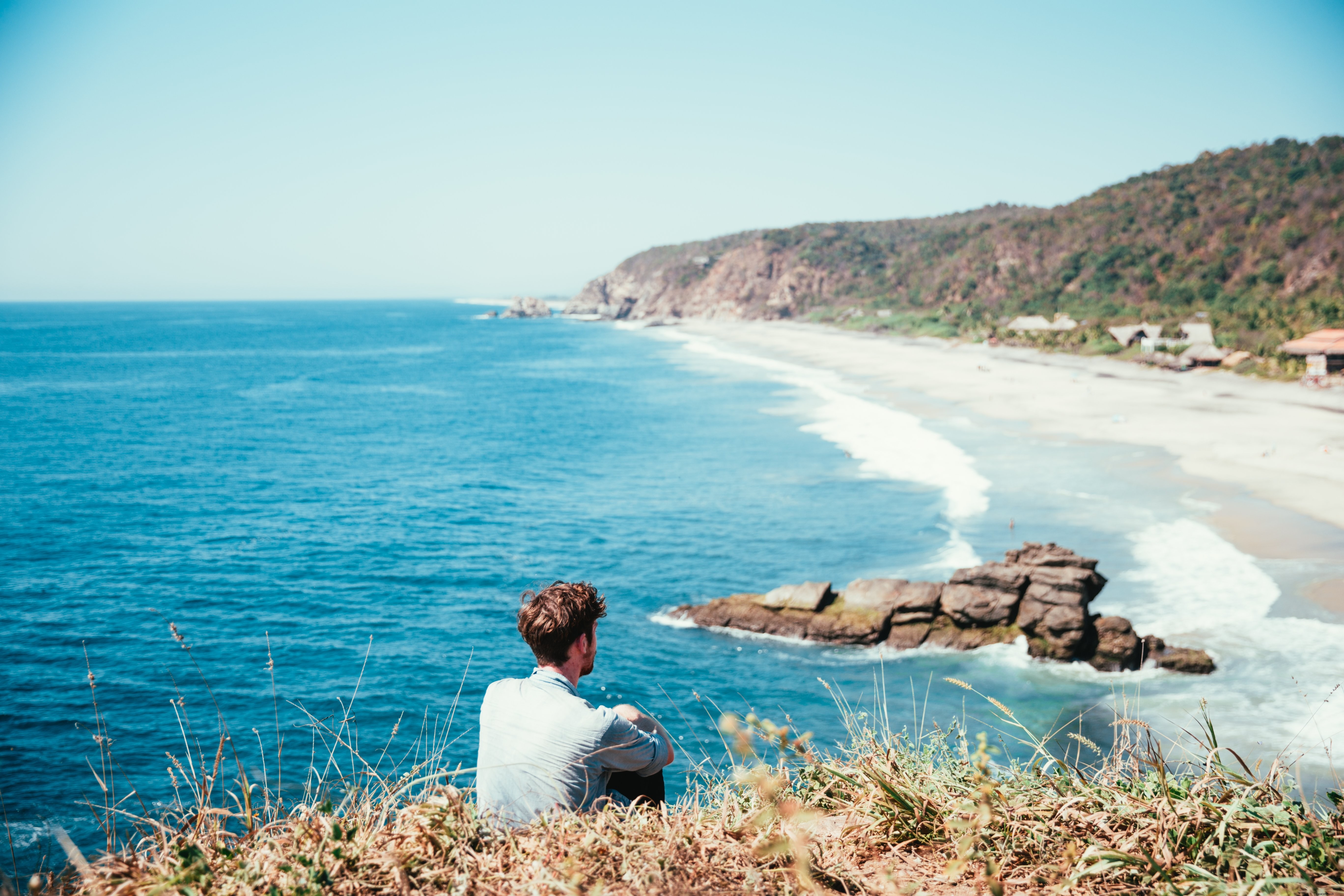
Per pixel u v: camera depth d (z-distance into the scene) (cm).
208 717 1684
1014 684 1894
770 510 3409
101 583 2570
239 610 2353
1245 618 2086
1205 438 4409
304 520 3375
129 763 1484
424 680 1900
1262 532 2761
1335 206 10150
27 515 3394
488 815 249
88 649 2052
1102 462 3956
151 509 3538
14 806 1312
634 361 11512
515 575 2686
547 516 3425
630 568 2755
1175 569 2477
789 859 226
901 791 267
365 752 1478
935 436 4888
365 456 4853
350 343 15888
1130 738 300
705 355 12238
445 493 3862
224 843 241
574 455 4803
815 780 295
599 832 236
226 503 3659
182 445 5172
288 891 213
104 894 211
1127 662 1941
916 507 3341
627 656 2084
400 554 2902
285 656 2030
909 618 2158
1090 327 10125
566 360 11950
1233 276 10644
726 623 2261
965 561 2675
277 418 6412
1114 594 2317
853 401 6650
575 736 251
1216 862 232
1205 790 262
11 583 2539
